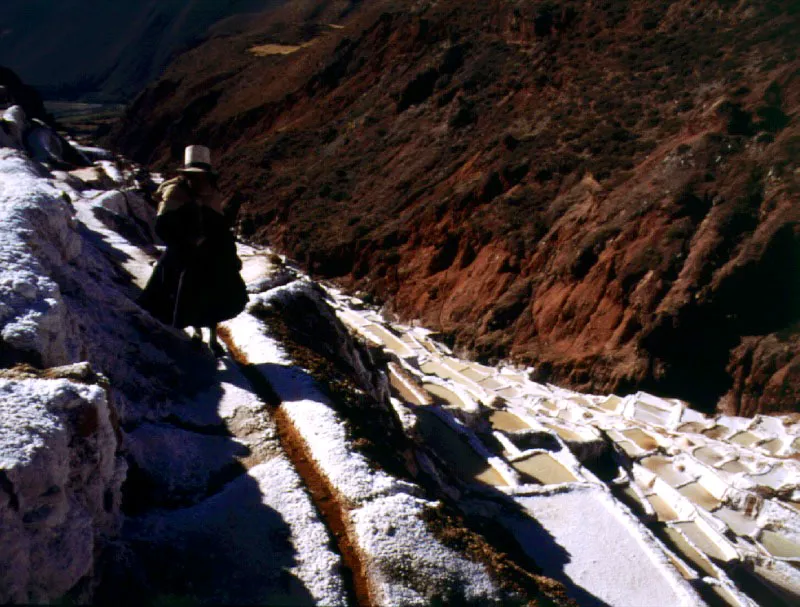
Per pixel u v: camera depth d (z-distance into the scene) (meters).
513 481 13.09
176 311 7.36
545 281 41.75
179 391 7.38
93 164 21.94
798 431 29.81
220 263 7.47
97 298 7.74
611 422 27.97
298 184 62.31
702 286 36.72
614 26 57.53
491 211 47.44
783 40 47.34
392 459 7.56
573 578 9.80
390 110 66.38
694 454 25.20
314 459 6.74
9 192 7.70
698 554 15.84
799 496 21.88
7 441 4.11
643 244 39.38
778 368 33.84
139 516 5.49
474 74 61.09
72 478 4.58
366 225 53.19
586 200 44.19
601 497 12.22
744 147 41.47
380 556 5.61
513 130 53.31
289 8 147.12
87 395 4.78
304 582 5.18
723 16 52.91
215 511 5.77
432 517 6.28
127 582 4.75
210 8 181.38
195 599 4.85
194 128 89.38
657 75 50.72
